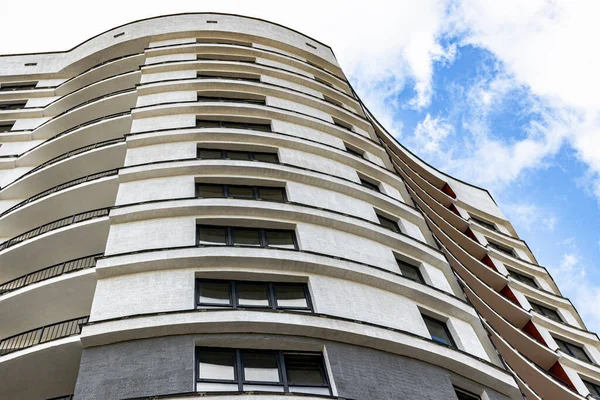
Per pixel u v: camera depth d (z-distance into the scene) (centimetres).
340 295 2216
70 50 4956
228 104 3334
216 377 1766
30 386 1944
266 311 1953
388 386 1897
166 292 2028
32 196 3145
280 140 3119
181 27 4619
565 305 4366
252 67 3981
